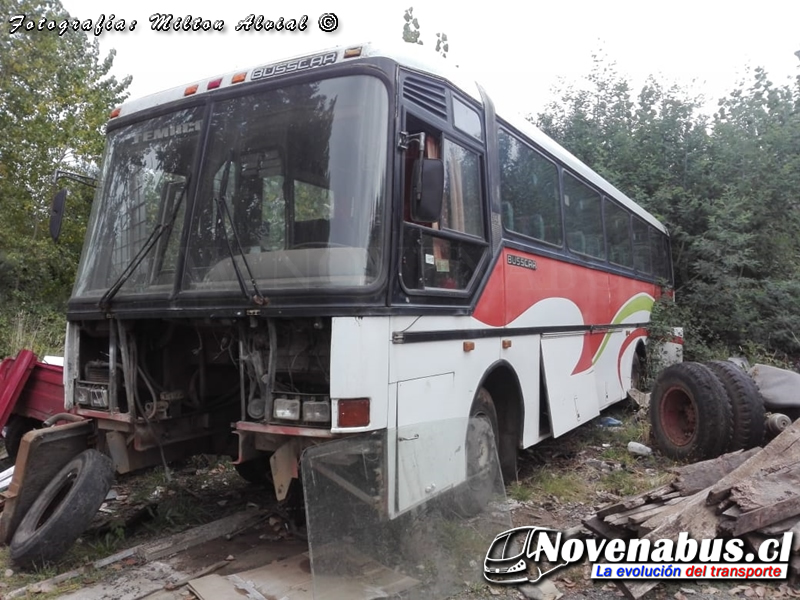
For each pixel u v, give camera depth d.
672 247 14.68
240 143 4.55
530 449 7.75
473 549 4.38
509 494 5.89
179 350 5.10
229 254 4.34
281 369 4.19
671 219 14.67
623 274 9.84
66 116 17.47
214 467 7.02
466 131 5.25
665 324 11.68
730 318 13.68
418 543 4.12
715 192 14.73
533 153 6.76
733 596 4.06
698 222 14.52
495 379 5.86
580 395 7.63
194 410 5.09
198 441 5.29
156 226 4.73
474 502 4.73
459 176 5.10
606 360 8.87
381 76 4.24
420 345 4.33
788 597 4.04
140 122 5.18
